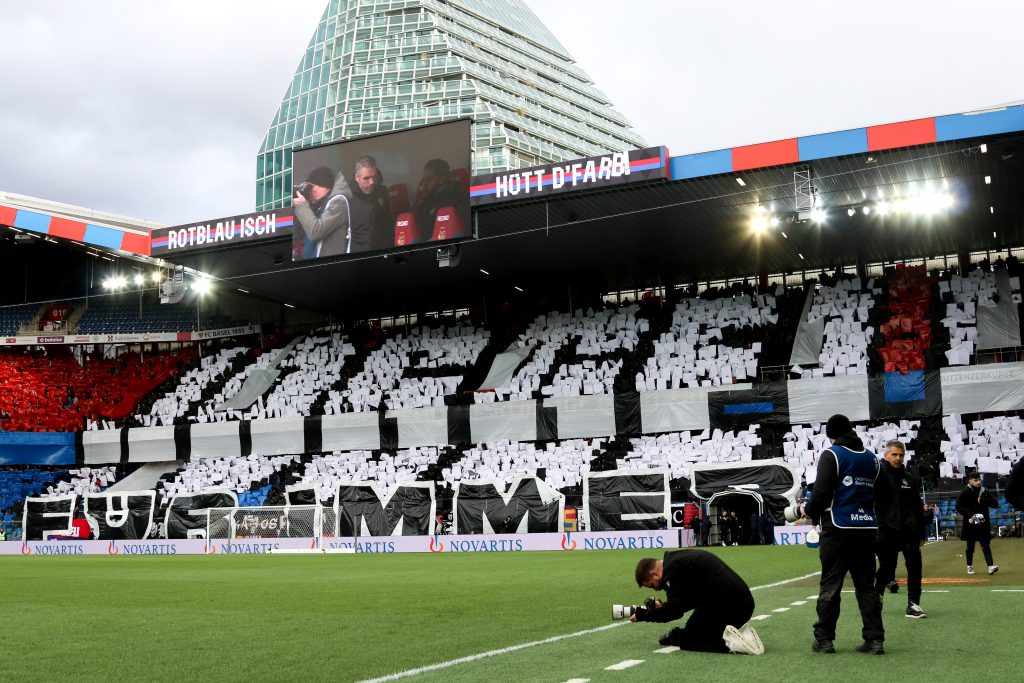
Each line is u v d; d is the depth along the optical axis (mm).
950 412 36156
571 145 99625
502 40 102250
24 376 52188
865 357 39062
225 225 39438
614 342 44594
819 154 30828
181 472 46906
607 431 40625
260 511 37969
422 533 36750
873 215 37688
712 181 33031
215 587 17453
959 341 38219
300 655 8828
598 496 34531
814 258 44438
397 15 89625
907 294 41781
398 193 36438
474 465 40938
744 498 33781
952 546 25250
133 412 50344
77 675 7891
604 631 9969
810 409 37844
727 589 8141
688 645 8227
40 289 56094
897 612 10852
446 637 9906
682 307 45281
